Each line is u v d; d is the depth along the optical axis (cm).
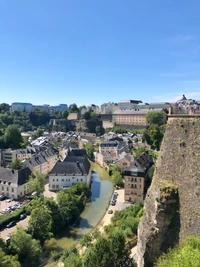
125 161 11281
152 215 2930
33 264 5125
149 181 8869
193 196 2647
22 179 9200
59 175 9831
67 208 7112
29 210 7144
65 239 6319
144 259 2881
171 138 3188
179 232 2694
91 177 11888
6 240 5384
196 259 2053
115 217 6900
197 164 2700
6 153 13950
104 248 3403
